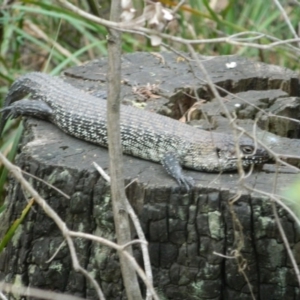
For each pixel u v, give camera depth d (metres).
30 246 7.34
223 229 6.57
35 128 8.11
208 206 6.55
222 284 6.77
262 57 12.66
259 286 6.69
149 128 7.35
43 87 8.55
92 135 7.66
